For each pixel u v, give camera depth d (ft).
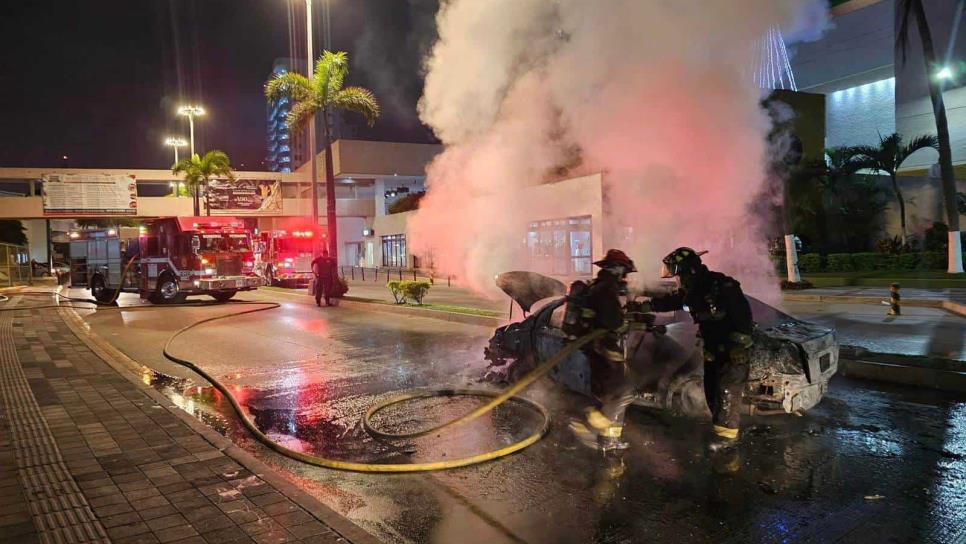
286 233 94.99
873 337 32.81
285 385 25.85
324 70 71.20
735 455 15.96
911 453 16.10
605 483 14.49
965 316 40.78
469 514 13.05
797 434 17.67
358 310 57.26
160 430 17.87
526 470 15.44
